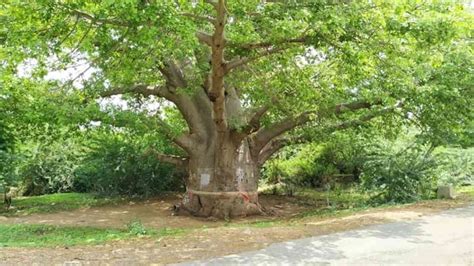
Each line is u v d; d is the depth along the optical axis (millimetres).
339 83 13945
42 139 15625
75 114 12359
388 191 15688
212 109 15062
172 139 15516
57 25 9484
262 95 13797
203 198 15469
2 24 9875
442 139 15281
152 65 12812
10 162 17016
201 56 14211
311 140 17109
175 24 8648
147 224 13750
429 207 12492
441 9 10031
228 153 15273
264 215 15547
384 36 10469
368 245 8328
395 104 14102
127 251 7992
